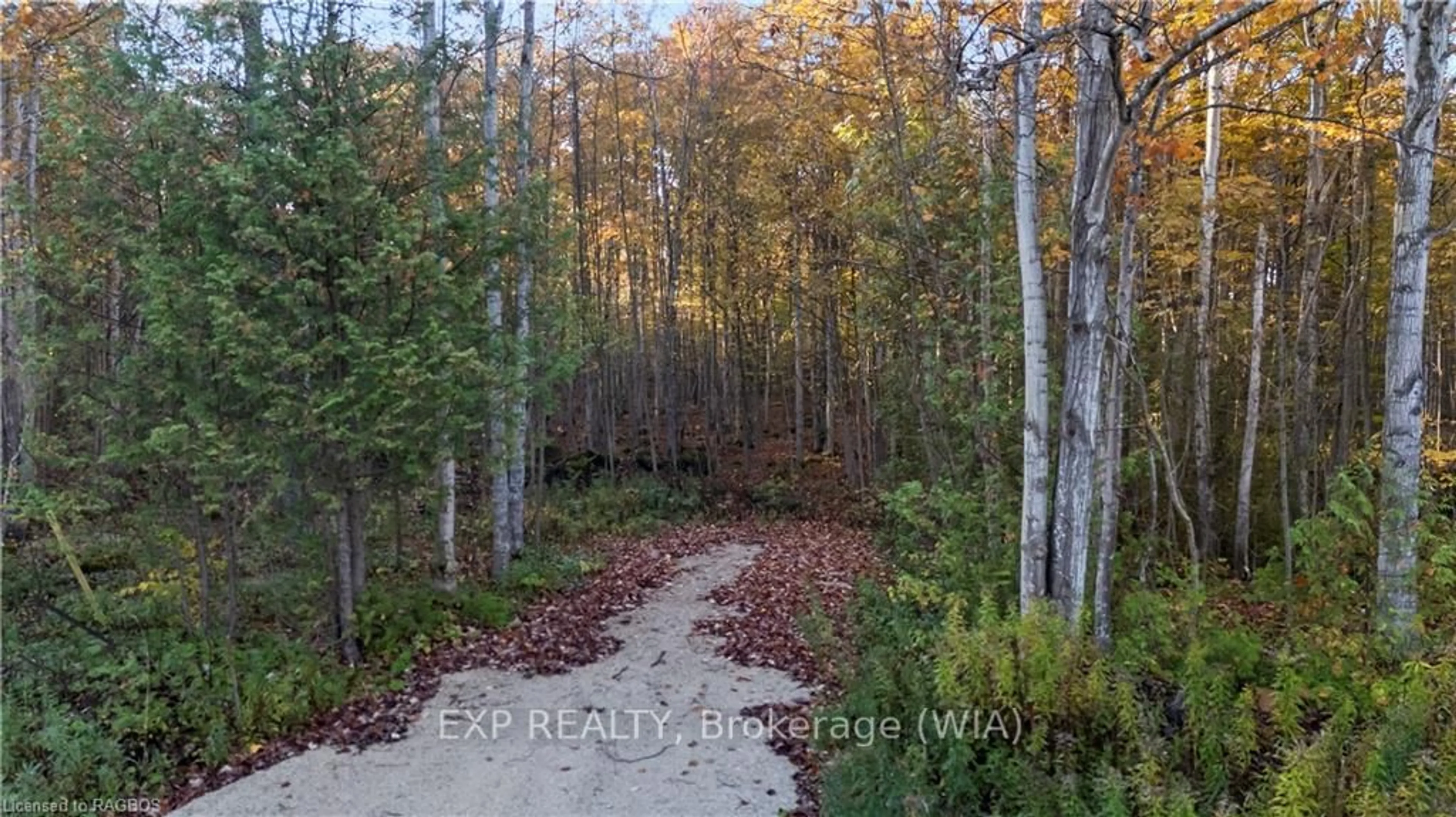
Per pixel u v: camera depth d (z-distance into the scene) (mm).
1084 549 5961
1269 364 12891
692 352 24312
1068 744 4418
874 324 10891
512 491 11516
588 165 20609
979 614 5867
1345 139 8594
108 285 6633
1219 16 5219
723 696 6816
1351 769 3830
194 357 6320
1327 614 5586
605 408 20562
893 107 8734
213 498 6523
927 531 9547
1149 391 11547
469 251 7734
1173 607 6340
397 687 6879
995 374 8758
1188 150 5371
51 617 7402
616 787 5273
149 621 7273
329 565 7562
